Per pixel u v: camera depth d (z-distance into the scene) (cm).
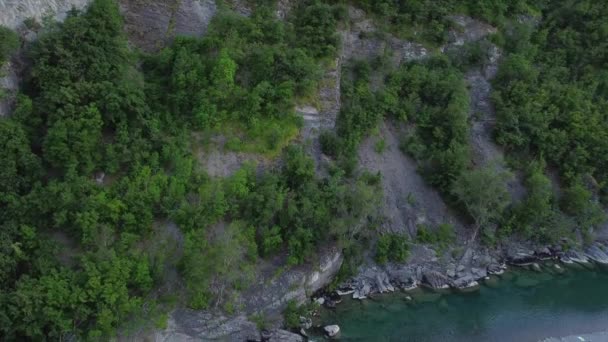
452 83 6397
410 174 6016
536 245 6125
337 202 4900
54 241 3812
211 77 4844
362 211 4844
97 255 3766
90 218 3888
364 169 5631
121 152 4297
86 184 4006
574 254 6194
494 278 5581
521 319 4991
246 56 5141
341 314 4722
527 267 5872
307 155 5141
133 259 3950
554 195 6425
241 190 4569
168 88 4844
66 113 4106
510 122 6506
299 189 4862
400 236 5472
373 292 5081
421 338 4566
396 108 6216
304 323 4472
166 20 5325
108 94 4247
